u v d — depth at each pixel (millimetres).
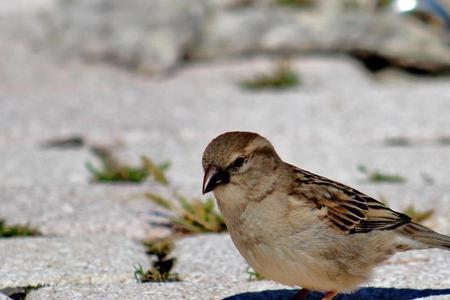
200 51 18500
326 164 12234
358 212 7418
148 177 11805
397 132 13672
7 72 17422
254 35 18562
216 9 19062
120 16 18672
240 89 16656
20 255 8617
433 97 15750
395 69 18578
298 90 16500
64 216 10016
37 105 15242
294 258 7188
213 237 9469
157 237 9602
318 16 18906
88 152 13062
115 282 8141
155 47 18047
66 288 7812
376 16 18781
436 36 18750
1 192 11008
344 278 7352
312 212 7211
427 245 7602
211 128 13930
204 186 7141
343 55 18609
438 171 12000
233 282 8078
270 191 7238
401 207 10266
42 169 12141
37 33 19344
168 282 8078
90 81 17188
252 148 7250
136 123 14156
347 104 15203
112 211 10234
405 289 7910
